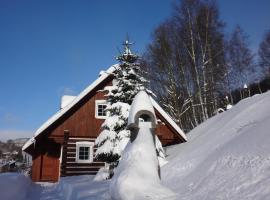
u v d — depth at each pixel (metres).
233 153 7.77
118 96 15.21
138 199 6.66
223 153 8.25
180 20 27.72
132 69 15.45
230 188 6.09
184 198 6.55
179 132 19.33
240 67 29.23
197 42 26.92
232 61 28.91
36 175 19.94
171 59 29.08
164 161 12.90
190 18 27.12
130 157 7.60
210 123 17.69
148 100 8.30
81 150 20.12
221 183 6.62
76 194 10.40
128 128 8.18
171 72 28.80
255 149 7.10
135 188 6.85
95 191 10.21
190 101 27.80
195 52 27.06
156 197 6.70
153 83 30.53
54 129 19.75
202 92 26.81
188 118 30.61
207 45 25.97
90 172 19.77
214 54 26.59
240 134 9.29
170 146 19.88
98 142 14.62
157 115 20.36
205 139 13.27
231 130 11.22
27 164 30.38
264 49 32.06
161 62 29.41
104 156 14.35
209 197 6.14
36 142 19.56
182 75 28.81
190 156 11.32
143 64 28.67
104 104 20.81
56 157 20.50
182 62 28.38
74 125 20.08
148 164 7.40
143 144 7.76
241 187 5.89
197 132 18.59
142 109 8.08
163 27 29.59
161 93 30.66
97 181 13.27
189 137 19.11
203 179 7.60
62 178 16.88
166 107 30.16
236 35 28.94
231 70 28.67
